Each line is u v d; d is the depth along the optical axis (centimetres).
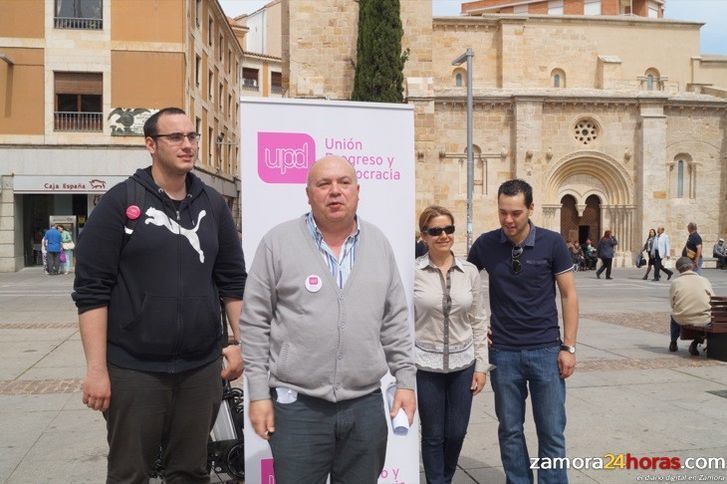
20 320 1370
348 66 2589
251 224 401
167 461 356
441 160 3288
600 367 901
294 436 293
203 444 353
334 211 299
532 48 3725
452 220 448
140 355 327
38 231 2853
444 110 3284
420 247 1302
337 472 309
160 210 334
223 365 435
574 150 3372
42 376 847
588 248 3250
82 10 2742
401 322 318
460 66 3662
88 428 621
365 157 417
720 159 3547
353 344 294
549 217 3378
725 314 948
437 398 445
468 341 446
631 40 3844
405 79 2556
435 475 448
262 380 298
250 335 304
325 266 300
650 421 641
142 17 2773
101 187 2730
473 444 581
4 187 2683
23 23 2689
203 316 338
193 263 337
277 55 5850
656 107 3397
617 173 3412
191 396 342
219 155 4012
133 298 326
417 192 2534
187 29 2897
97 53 2738
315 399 295
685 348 1056
